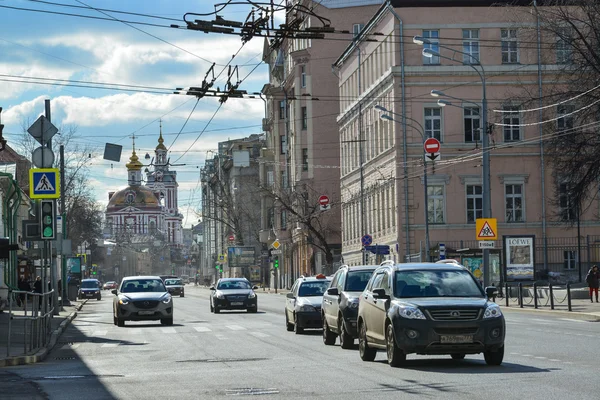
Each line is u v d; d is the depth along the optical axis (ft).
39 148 99.76
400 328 63.21
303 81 345.51
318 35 108.47
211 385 56.85
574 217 213.66
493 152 242.37
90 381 61.57
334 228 339.16
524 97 219.00
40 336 93.25
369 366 66.80
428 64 242.37
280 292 352.69
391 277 67.92
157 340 107.86
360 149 268.62
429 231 242.58
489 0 240.94
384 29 253.65
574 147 188.24
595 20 183.01
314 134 343.67
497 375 57.62
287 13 108.47
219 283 186.80
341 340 86.22
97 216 424.87
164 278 375.45
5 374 68.69
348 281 89.76
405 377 57.98
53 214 98.32
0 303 147.54
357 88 292.61
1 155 279.69
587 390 48.80
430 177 243.19
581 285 211.41
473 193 244.01
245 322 144.46
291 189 352.28
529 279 171.12
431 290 66.39
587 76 184.55
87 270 433.07
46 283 102.42
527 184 243.19
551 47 199.31
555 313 144.15
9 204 216.54
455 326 62.34
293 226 372.17
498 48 240.94
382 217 262.88
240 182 502.38
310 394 50.42
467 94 241.55
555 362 65.98
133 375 65.46
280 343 96.58
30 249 193.47
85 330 134.00
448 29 241.14
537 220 242.99
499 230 242.58
